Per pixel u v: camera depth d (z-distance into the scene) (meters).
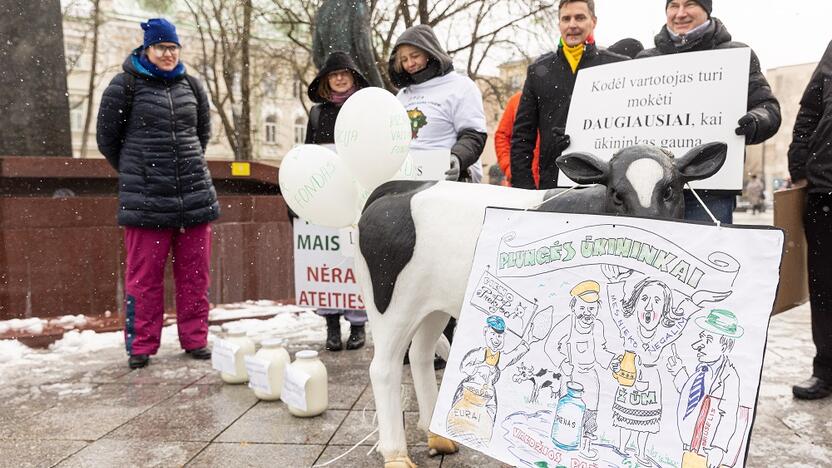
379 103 2.99
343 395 3.86
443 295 2.61
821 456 2.88
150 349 4.62
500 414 2.13
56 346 5.18
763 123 3.02
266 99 32.06
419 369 3.01
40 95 7.12
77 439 3.23
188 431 3.32
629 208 2.10
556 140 3.43
